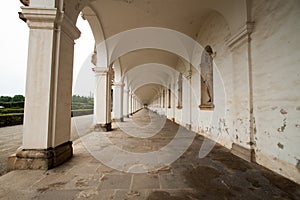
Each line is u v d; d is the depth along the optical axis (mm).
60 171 3182
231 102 5039
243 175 3061
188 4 6082
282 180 2852
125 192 2408
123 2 6102
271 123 3371
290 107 2930
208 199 2248
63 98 3826
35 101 3400
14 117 14305
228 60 5254
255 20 3846
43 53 3459
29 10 3332
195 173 3146
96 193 2375
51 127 3465
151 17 7023
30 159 3250
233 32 4660
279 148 3164
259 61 3721
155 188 2539
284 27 3037
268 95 3459
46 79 3443
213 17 6332
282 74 3094
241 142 4352
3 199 2207
